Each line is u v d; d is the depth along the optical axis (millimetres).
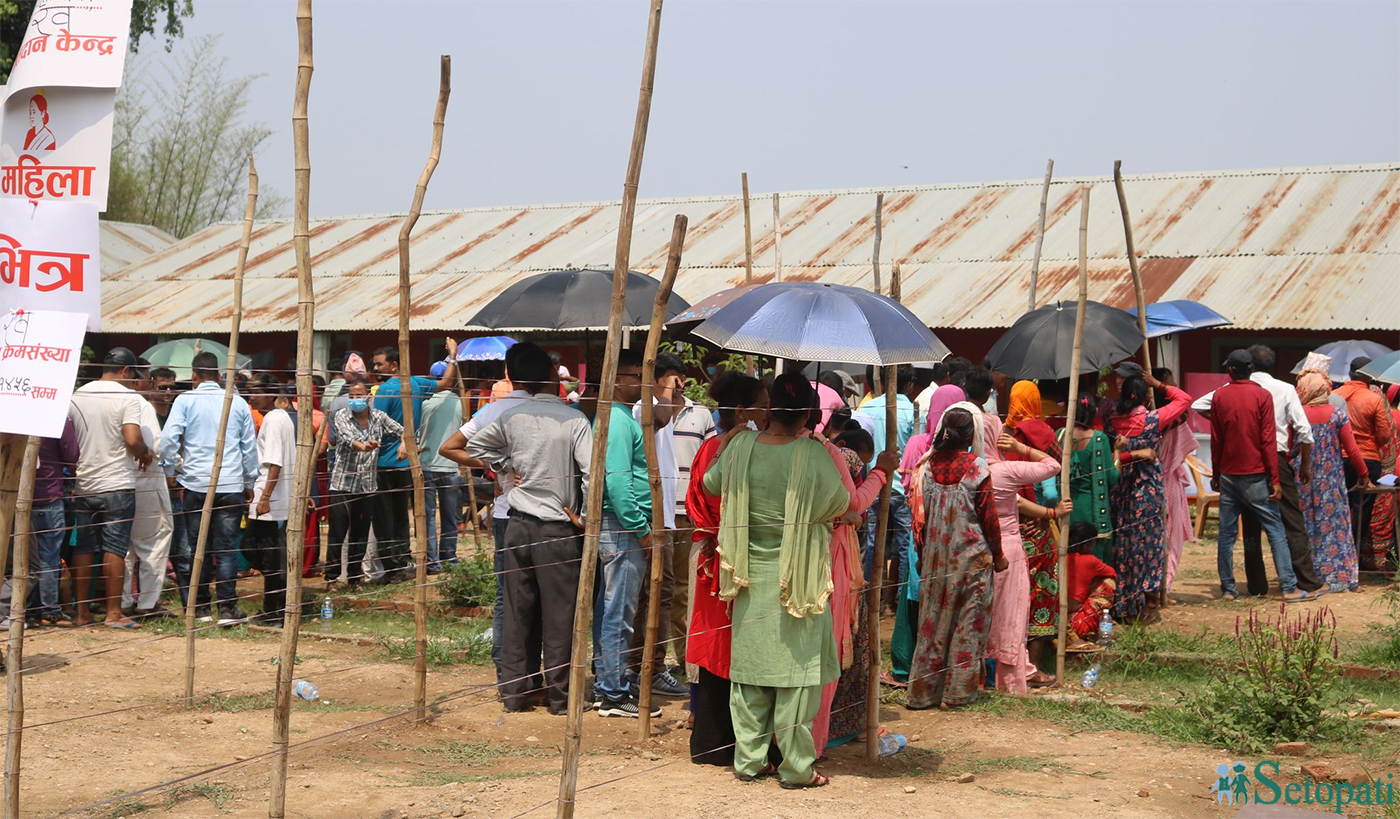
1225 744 5914
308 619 9344
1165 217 17922
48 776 5262
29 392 4188
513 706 6566
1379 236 16062
